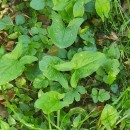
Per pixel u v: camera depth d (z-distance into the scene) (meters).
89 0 0.50
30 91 0.53
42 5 0.51
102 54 0.47
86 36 0.53
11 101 0.52
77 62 0.47
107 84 0.53
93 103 0.53
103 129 0.49
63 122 0.50
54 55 0.52
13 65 0.47
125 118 0.51
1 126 0.48
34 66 0.52
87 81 0.53
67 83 0.48
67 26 0.50
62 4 0.49
